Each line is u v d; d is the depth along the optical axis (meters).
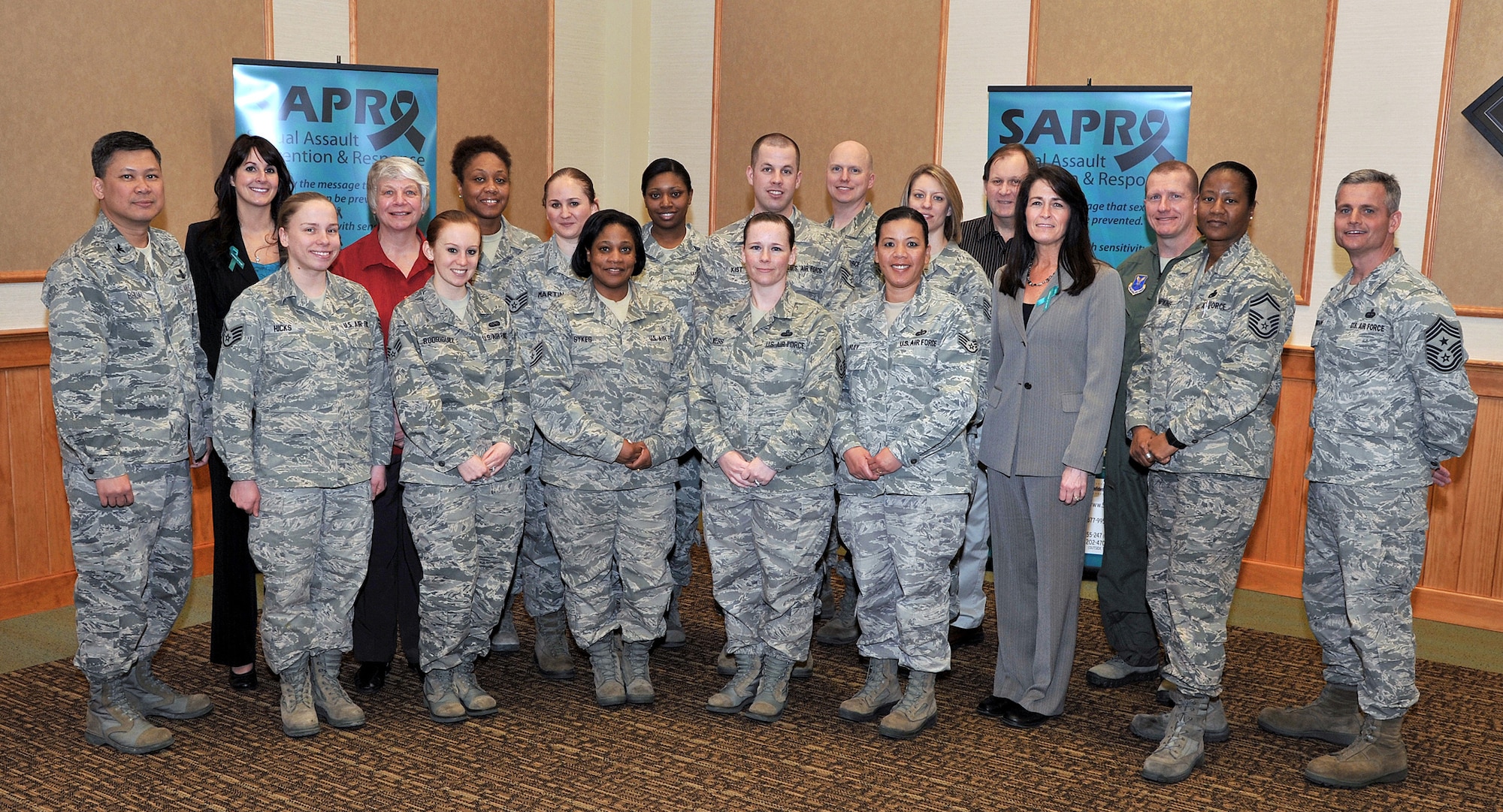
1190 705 3.12
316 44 5.02
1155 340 3.33
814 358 3.28
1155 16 5.01
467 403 3.28
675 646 4.07
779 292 3.34
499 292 4.09
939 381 3.17
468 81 5.61
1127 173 4.70
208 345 3.40
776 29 5.93
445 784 2.95
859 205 4.00
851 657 3.97
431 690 3.39
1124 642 3.74
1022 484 3.23
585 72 6.25
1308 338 4.85
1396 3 4.53
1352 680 3.28
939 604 3.27
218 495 3.46
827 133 5.86
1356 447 3.00
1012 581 3.35
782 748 3.20
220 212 3.43
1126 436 3.55
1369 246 2.97
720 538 3.39
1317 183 4.76
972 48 5.44
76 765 3.04
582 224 3.74
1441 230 4.54
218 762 3.06
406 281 3.56
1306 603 3.32
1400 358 2.94
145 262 3.12
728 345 3.33
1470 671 3.98
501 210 4.21
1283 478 4.91
